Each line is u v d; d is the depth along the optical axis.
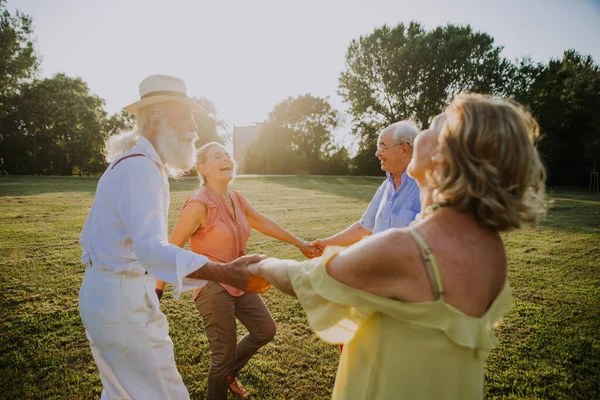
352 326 1.22
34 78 33.53
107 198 1.74
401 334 1.06
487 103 1.02
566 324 3.74
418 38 35.78
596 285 4.89
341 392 1.27
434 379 1.03
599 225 9.36
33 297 4.20
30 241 6.71
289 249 6.71
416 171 1.25
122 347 1.77
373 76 37.72
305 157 48.97
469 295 1.02
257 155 49.56
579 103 29.67
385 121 38.94
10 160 34.78
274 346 3.30
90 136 36.19
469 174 0.99
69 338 3.32
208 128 40.88
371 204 3.01
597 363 3.05
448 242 1.01
